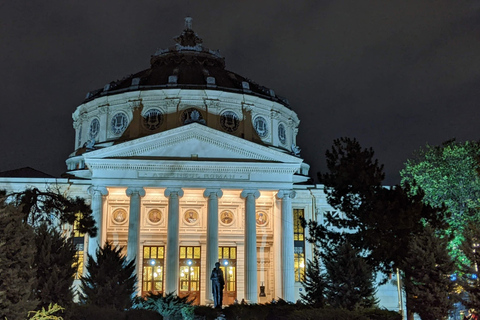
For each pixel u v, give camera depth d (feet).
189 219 172.55
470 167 137.39
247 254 154.30
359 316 68.08
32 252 50.93
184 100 188.03
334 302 89.86
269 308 88.43
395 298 167.43
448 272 83.97
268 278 171.73
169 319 112.68
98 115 195.52
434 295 82.58
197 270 169.48
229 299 168.35
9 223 49.55
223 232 172.86
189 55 206.18
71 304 69.56
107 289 93.20
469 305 80.23
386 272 104.17
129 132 186.60
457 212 135.54
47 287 67.31
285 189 159.84
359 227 108.27
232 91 191.83
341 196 109.70
